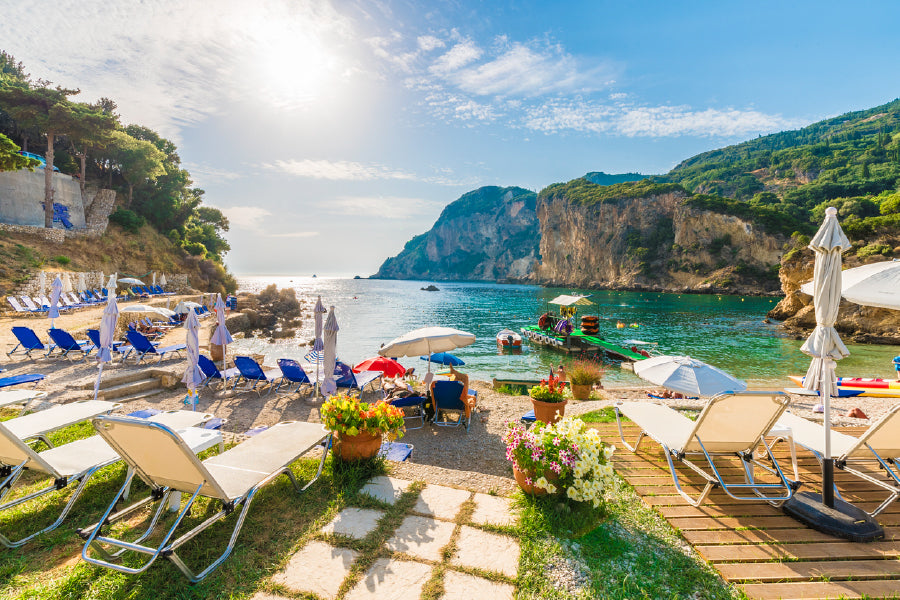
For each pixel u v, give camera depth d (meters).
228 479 3.30
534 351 24.19
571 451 3.64
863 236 40.19
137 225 43.56
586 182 145.88
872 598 2.67
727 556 3.06
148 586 2.63
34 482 4.07
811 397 10.06
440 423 7.89
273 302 45.97
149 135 56.41
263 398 9.34
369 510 3.61
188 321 7.22
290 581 2.68
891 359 20.92
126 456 2.96
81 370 10.23
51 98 32.78
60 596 2.53
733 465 4.79
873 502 4.01
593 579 2.76
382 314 48.03
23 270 24.00
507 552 3.03
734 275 89.44
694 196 102.81
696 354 21.97
